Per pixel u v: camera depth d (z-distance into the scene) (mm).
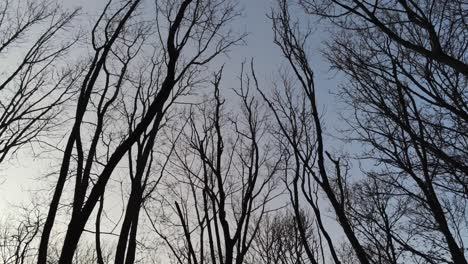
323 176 4129
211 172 6039
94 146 6199
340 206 4051
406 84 5672
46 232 4820
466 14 4719
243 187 5891
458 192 5461
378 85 5734
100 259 5961
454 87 5332
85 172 5691
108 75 7246
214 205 5453
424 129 5508
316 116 4578
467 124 5375
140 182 6414
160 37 7902
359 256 3602
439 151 4848
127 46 8117
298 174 4520
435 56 4191
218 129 5852
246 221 5395
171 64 4934
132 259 6094
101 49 7133
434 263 4879
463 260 4395
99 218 6273
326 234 3992
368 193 6023
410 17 4445
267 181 6039
